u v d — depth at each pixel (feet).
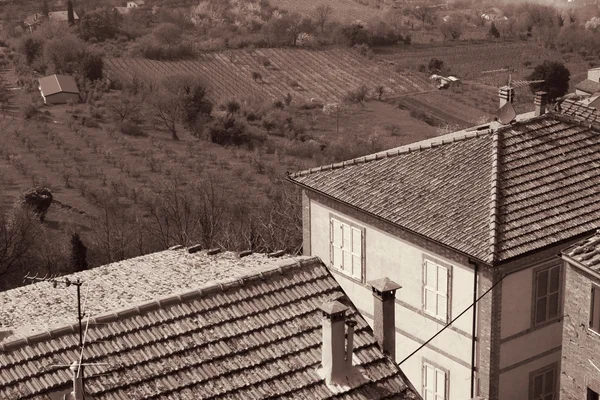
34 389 73.72
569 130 141.18
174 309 83.71
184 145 456.86
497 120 149.38
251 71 634.02
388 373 85.15
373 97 590.55
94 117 490.08
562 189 130.11
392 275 133.69
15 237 288.30
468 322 121.70
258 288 87.71
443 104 578.66
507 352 120.67
